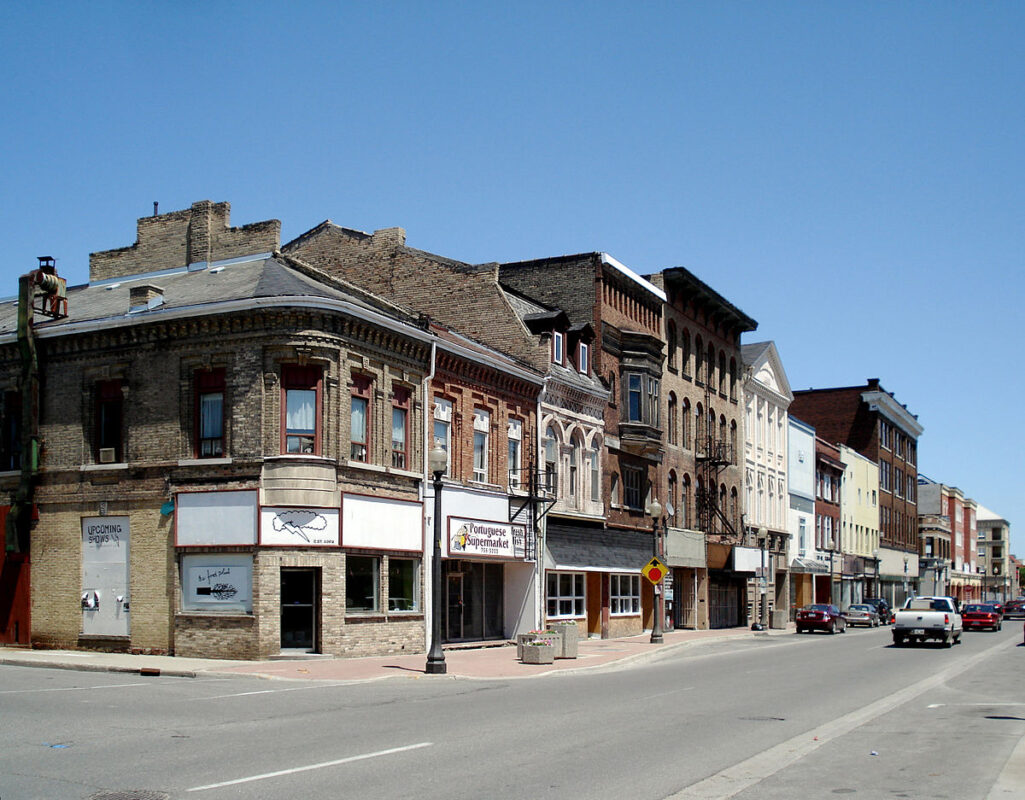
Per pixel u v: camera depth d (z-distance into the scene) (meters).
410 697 19.34
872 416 90.19
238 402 26.94
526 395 36.91
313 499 26.64
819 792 10.58
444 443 32.59
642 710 17.52
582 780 11.01
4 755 11.95
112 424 28.91
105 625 28.19
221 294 28.38
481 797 10.01
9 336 29.80
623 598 44.31
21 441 29.78
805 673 26.34
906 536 101.50
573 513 39.47
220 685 21.03
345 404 27.67
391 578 29.80
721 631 51.09
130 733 13.82
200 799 9.67
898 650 37.50
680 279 50.56
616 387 44.50
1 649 29.05
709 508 53.69
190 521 27.06
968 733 15.11
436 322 36.34
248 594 26.34
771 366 66.19
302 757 12.07
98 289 34.44
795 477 69.62
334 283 30.64
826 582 75.56
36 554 29.31
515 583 36.88
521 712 16.95
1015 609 97.00
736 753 13.02
